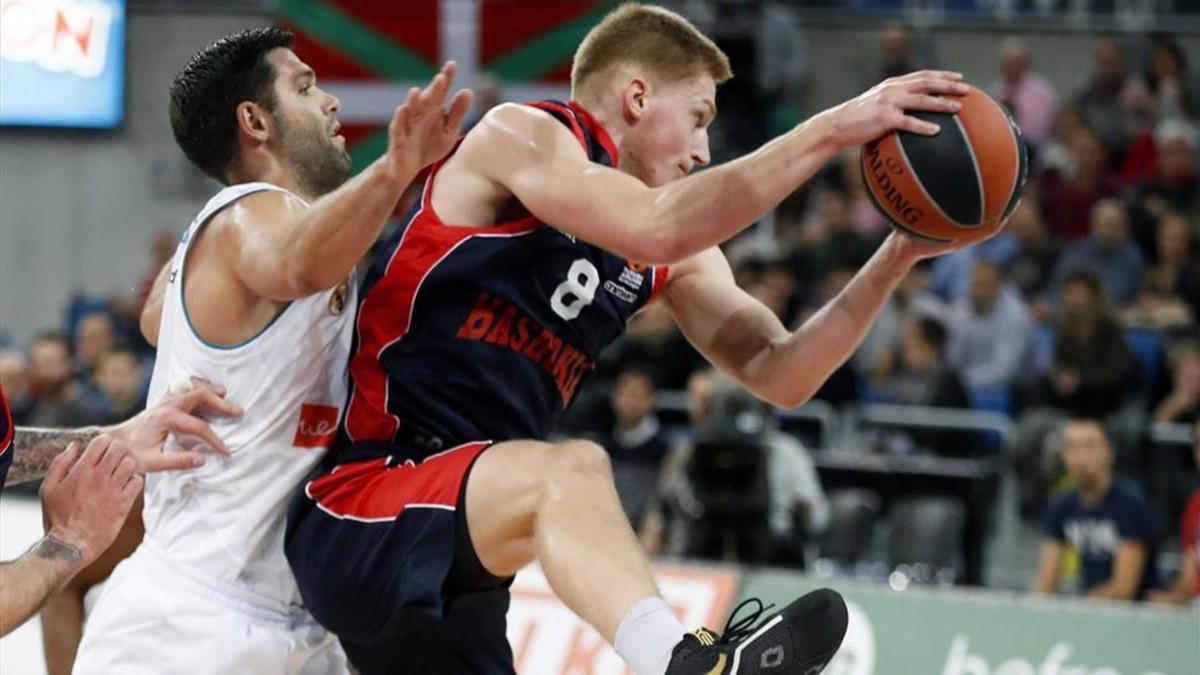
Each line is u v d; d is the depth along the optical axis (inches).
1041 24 493.4
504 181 137.8
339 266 131.3
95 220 456.4
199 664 146.9
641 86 146.6
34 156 452.1
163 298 162.6
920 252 150.0
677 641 120.5
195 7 450.0
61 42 440.8
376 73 437.4
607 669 253.3
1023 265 397.7
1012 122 132.3
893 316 380.8
